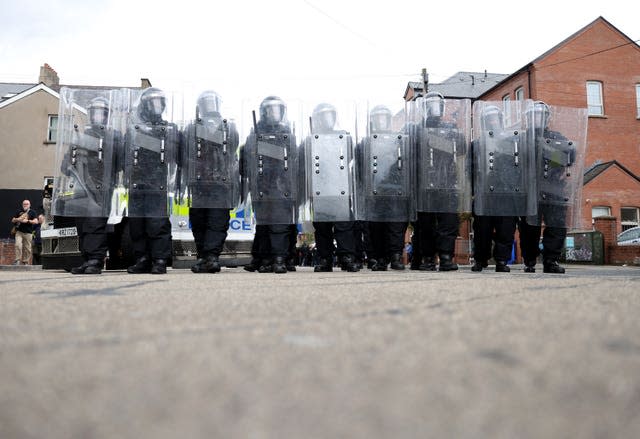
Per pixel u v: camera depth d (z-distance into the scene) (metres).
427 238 9.00
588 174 26.94
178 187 7.14
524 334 1.56
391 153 7.78
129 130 6.88
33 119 27.69
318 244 8.19
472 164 8.03
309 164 7.66
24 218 14.64
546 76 30.48
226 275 6.34
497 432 0.75
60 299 2.75
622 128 30.86
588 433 0.75
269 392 0.96
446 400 0.90
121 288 3.64
